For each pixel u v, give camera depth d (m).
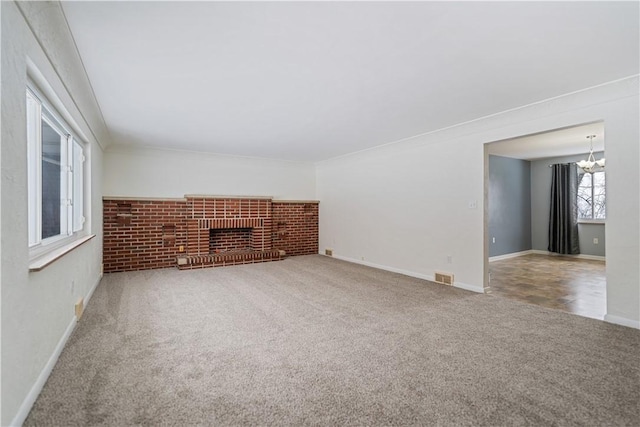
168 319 3.06
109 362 2.20
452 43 2.18
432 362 2.24
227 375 2.05
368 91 3.07
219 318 3.11
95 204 4.27
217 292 4.05
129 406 1.71
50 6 1.73
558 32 2.04
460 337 2.68
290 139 5.12
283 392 1.87
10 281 1.47
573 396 1.83
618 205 2.95
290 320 3.07
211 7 1.78
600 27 1.98
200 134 4.76
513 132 3.74
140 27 1.98
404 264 5.24
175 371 2.09
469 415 1.67
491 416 1.66
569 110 3.24
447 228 4.55
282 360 2.26
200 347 2.46
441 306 3.53
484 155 4.09
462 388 1.92
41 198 2.26
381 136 4.94
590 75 2.71
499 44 2.19
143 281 4.62
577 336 2.70
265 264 6.10
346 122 4.15
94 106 3.43
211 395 1.83
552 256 7.30
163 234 5.66
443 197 4.60
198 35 2.08
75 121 2.88
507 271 5.64
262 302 3.64
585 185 7.25
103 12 1.82
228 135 4.83
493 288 4.39
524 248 7.65
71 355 2.30
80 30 2.01
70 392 1.84
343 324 2.97
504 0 1.72
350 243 6.51
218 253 6.20
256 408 1.72
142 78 2.76
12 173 1.48
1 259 1.37
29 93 2.01
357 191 6.30
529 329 2.86
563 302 3.74
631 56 2.37
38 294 1.86
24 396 1.63
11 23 1.45
